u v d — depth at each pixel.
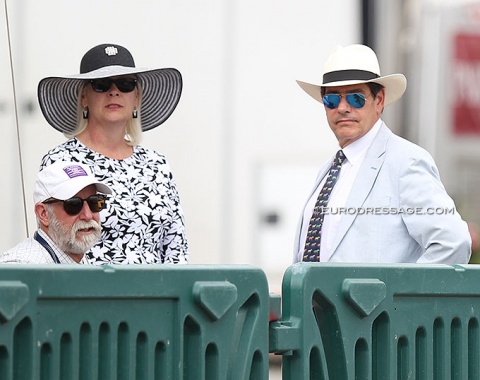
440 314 14.02
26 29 23.44
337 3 30.06
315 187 17.67
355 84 17.20
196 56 27.47
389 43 33.88
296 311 12.60
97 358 11.23
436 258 16.11
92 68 16.86
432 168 16.66
